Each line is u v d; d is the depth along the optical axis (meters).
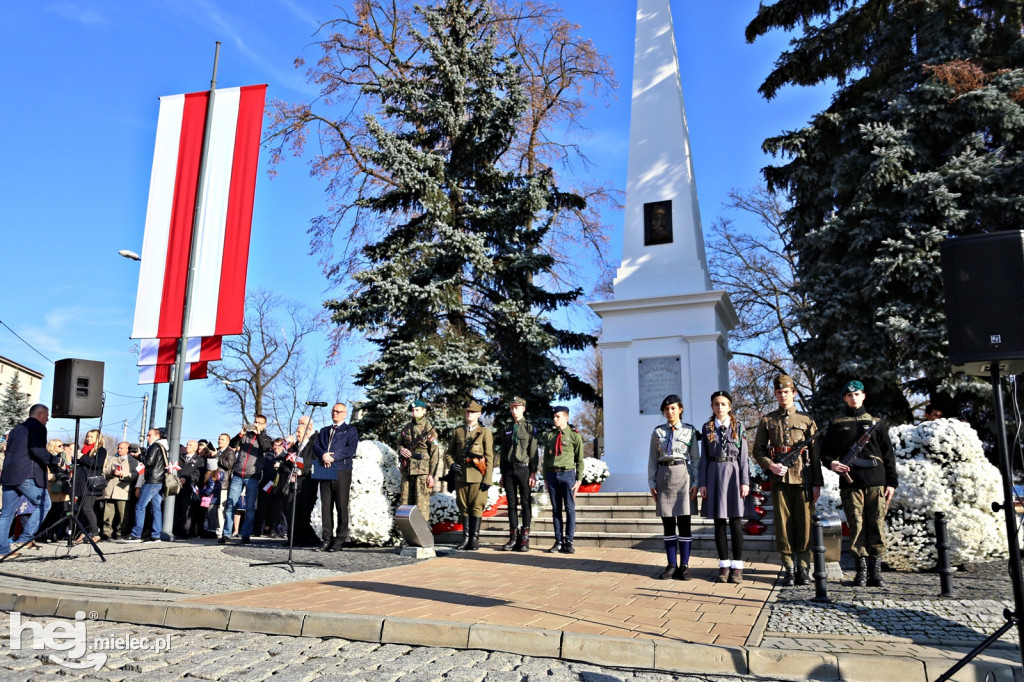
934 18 15.95
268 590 6.77
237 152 11.84
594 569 8.38
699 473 7.79
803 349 15.92
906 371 14.05
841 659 4.46
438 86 17.38
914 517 7.71
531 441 10.36
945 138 15.44
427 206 15.70
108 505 12.24
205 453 13.56
